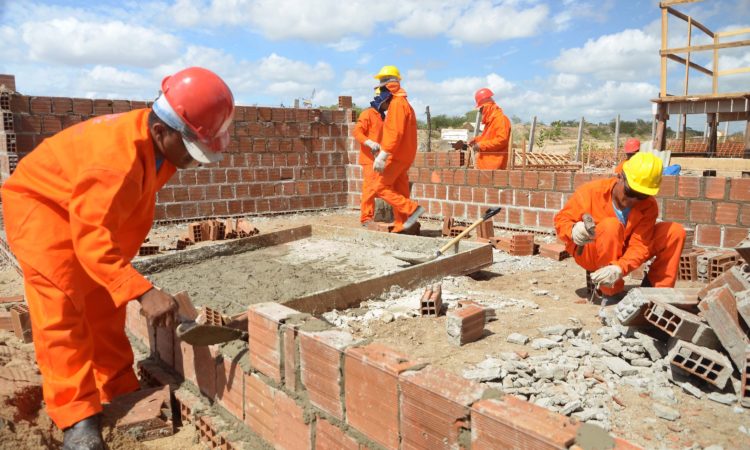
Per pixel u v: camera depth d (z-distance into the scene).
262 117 10.84
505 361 3.00
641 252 3.89
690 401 2.58
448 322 3.41
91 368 2.80
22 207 2.62
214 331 2.90
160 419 3.09
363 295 4.33
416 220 7.37
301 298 3.83
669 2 8.74
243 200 10.83
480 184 8.45
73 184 2.53
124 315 3.30
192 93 2.53
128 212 2.53
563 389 2.69
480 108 8.78
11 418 2.61
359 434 2.43
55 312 2.65
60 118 9.10
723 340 2.66
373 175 7.92
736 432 2.29
